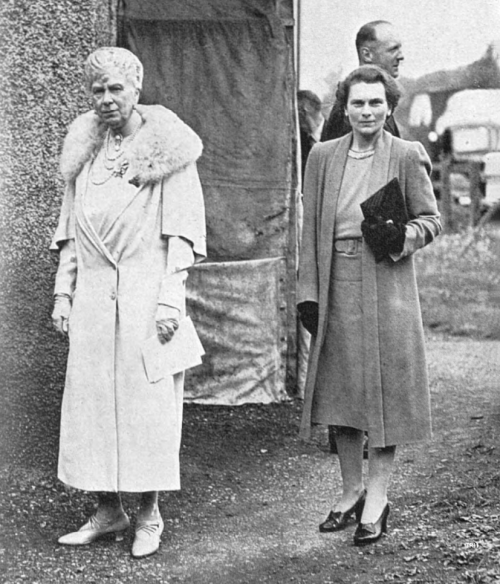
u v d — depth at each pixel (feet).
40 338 18.86
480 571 14.07
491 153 39.63
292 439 22.08
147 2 24.36
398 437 15.61
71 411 15.57
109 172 15.57
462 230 39.50
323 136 21.15
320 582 14.21
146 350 15.28
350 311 15.79
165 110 15.65
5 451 18.26
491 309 35.42
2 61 18.84
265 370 24.97
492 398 25.63
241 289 24.89
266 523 16.87
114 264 15.38
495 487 18.07
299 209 25.36
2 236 18.86
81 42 19.10
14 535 15.90
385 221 15.29
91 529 15.96
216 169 24.81
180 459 20.36
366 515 15.58
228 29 24.43
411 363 15.70
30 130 18.94
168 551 15.64
